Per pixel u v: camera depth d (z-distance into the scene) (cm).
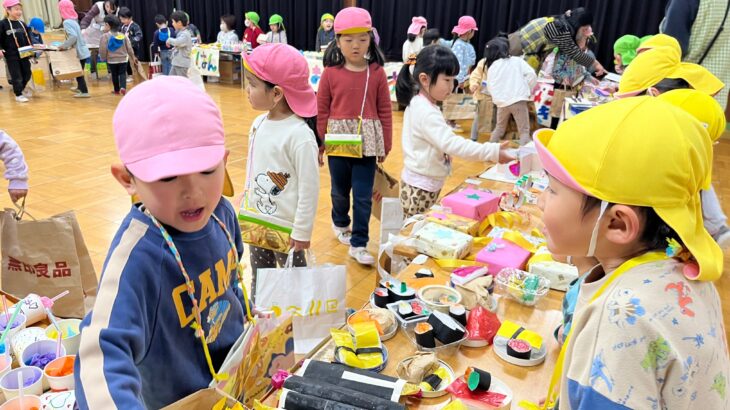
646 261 77
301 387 106
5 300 153
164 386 99
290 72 187
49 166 450
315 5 995
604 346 71
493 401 110
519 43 513
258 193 201
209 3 1105
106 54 793
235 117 679
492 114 595
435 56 225
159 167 81
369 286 278
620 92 205
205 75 916
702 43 261
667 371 70
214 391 88
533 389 117
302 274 166
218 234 108
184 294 97
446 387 115
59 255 174
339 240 329
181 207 87
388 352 130
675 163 72
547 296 158
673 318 70
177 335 99
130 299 86
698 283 76
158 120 82
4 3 690
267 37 912
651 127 74
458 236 188
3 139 192
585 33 496
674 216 73
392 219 222
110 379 79
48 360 137
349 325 135
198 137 84
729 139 627
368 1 913
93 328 83
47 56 848
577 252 83
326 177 457
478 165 501
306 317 166
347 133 278
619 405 69
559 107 500
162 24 867
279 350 116
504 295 157
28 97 748
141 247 90
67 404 118
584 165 77
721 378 75
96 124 610
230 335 114
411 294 151
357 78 275
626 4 713
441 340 128
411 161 250
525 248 182
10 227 171
